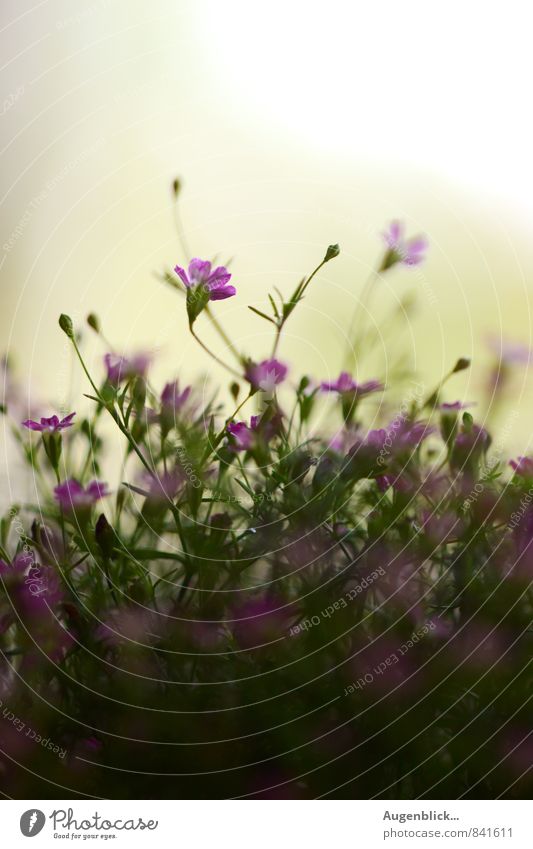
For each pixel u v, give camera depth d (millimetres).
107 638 297
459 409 310
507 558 302
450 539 302
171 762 289
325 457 309
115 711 292
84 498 301
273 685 292
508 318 776
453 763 289
